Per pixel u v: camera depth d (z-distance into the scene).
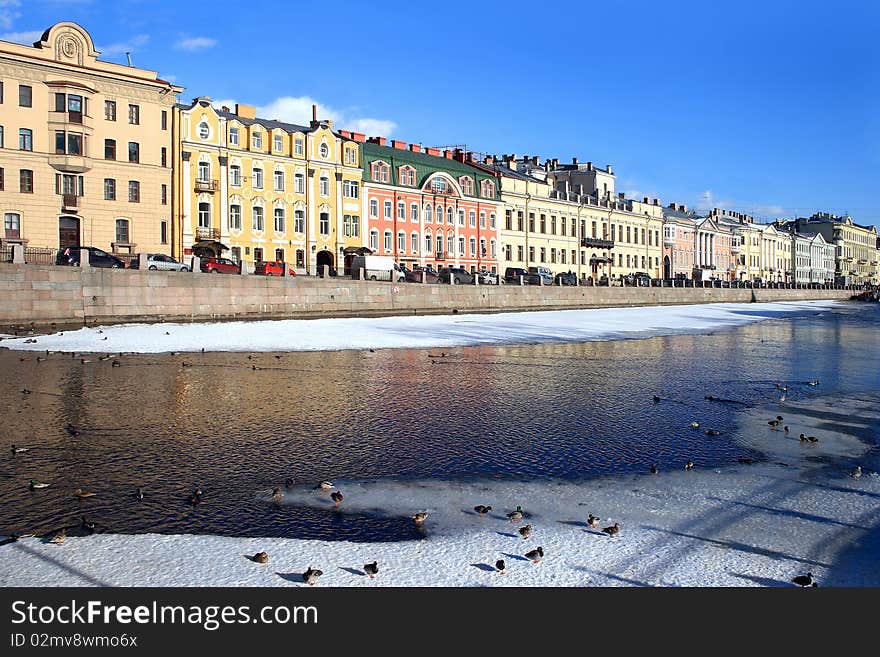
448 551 8.93
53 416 17.03
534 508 10.73
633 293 85.81
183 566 8.38
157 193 60.91
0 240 47.88
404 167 78.75
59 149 55.97
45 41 55.72
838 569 8.45
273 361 27.98
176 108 61.38
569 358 31.03
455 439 15.20
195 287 45.69
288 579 8.05
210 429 15.90
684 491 11.63
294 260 68.62
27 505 10.70
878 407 19.39
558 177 114.69
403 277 60.94
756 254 153.50
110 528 9.73
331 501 11.01
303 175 69.44
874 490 11.73
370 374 24.92
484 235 88.56
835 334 48.28
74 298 40.56
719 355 33.03
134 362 26.73
